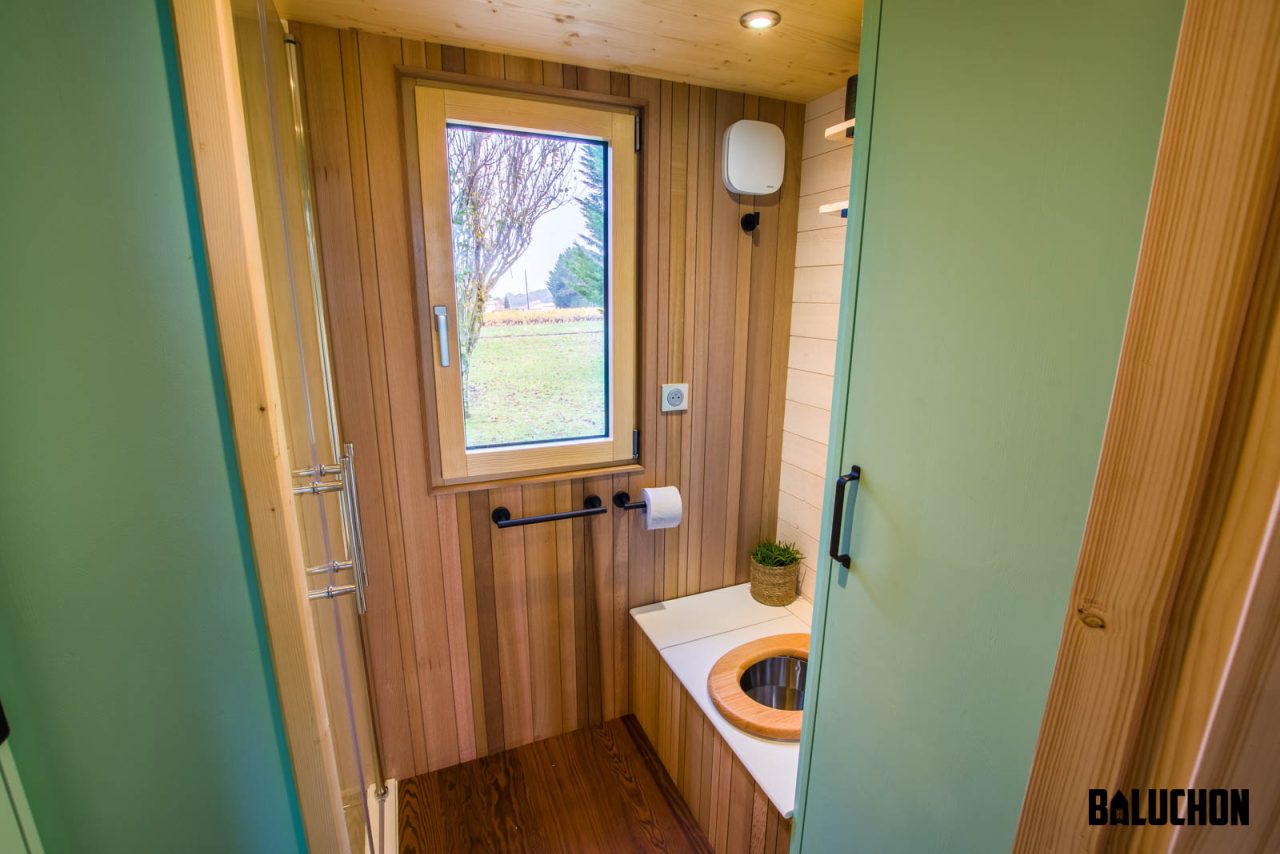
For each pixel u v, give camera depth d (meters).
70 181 0.58
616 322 1.69
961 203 0.71
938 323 0.76
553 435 1.70
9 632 0.64
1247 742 0.32
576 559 1.80
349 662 1.24
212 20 0.58
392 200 1.38
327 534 1.11
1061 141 0.59
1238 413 0.31
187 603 0.70
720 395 1.87
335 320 1.38
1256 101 0.29
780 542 2.08
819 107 1.70
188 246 0.62
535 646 1.80
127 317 0.62
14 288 0.58
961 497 0.75
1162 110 0.50
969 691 0.76
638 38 1.30
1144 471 0.36
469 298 1.51
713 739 1.48
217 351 0.65
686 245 1.70
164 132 0.59
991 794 0.75
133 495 0.65
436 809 1.64
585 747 1.87
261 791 0.78
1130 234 0.53
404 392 1.48
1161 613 0.36
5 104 0.55
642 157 1.59
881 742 0.94
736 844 1.41
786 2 1.13
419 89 1.35
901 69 0.78
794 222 1.83
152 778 0.73
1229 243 0.31
